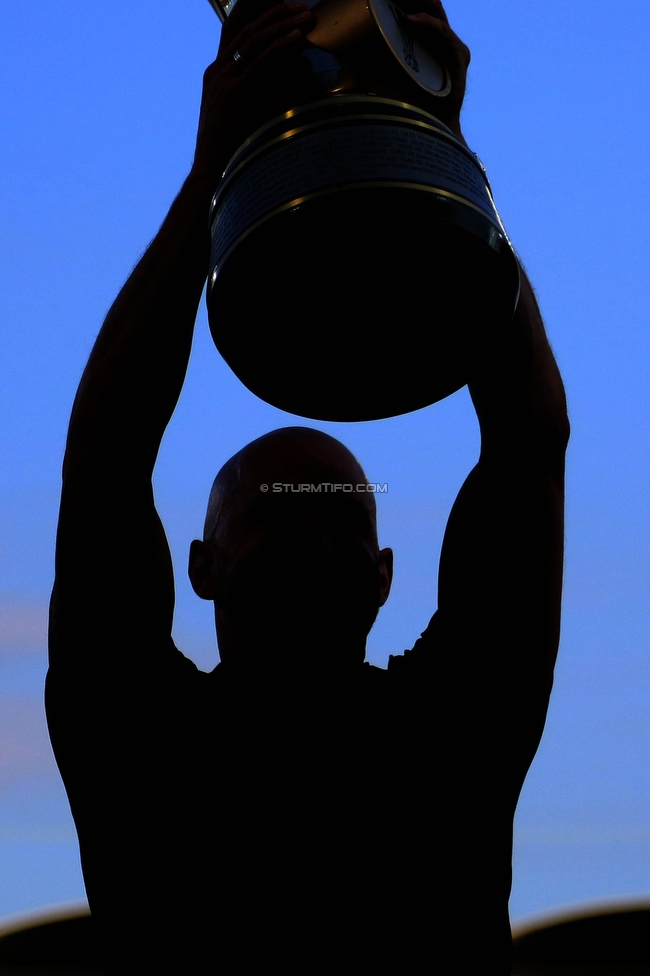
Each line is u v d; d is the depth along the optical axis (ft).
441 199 19.04
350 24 20.97
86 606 23.71
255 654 24.70
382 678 25.03
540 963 37.55
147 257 22.88
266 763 23.38
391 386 21.79
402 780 23.30
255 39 21.40
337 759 23.30
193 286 22.59
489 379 24.29
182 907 22.63
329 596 24.50
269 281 19.76
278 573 24.45
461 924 22.76
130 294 23.00
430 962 22.16
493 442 24.63
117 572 23.67
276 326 20.61
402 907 22.35
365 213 18.88
